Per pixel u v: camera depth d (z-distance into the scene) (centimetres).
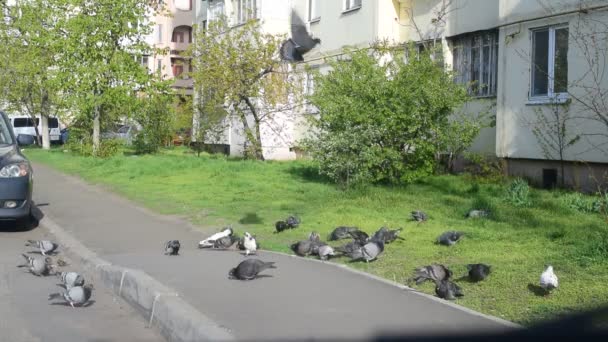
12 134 1283
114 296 777
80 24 2370
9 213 1135
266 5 2512
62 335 628
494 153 1645
